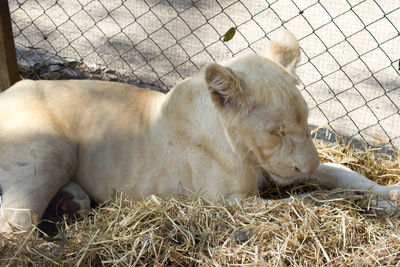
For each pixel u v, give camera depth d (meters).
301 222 2.93
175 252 2.78
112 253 2.75
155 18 6.59
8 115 3.26
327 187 3.51
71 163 3.27
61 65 5.43
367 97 5.05
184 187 3.28
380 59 5.69
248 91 2.91
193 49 5.89
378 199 3.23
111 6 6.87
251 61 3.02
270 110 2.88
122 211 3.11
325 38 6.07
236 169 3.14
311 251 2.78
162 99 3.38
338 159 3.92
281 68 3.06
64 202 3.26
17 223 3.01
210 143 3.15
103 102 3.40
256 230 2.87
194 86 3.21
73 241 2.88
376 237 2.89
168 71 5.48
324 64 5.59
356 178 3.43
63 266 2.71
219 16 6.59
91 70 5.41
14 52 4.56
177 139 3.24
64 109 3.35
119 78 5.31
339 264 2.72
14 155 3.13
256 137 2.96
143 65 5.27
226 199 3.19
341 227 2.91
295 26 6.30
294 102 2.88
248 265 2.69
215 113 3.09
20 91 3.43
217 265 2.71
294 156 2.92
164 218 2.99
